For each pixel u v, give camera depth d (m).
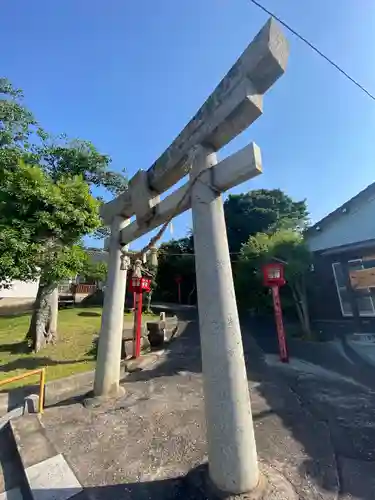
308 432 3.30
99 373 4.61
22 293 16.80
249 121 2.59
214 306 2.47
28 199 6.55
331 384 4.87
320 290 8.97
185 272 20.41
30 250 6.34
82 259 7.67
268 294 8.78
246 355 6.93
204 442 3.23
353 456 2.81
